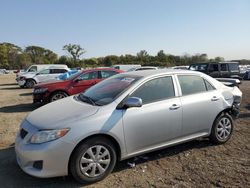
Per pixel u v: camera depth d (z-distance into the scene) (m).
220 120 5.66
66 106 4.70
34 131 4.03
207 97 5.40
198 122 5.27
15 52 115.25
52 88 10.77
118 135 4.28
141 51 83.00
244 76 26.91
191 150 5.44
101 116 4.20
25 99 14.34
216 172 4.50
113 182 4.20
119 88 4.75
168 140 4.91
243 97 12.73
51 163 3.87
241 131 6.73
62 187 4.05
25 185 4.12
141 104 4.32
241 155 5.21
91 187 4.05
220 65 18.22
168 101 4.88
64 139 3.90
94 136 4.13
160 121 4.72
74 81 11.13
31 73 23.27
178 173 4.48
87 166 4.09
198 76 5.51
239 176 4.35
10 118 8.99
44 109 4.79
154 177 4.35
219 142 5.71
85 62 85.62
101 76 11.66
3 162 4.98
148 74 5.01
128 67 29.16
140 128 4.51
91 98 4.86
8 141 6.26
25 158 3.97
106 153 4.23
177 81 5.16
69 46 85.75
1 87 24.00
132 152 4.51
